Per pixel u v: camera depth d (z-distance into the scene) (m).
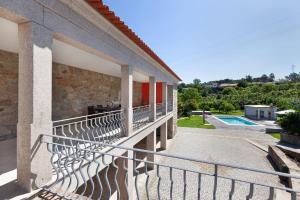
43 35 2.57
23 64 2.47
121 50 5.17
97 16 3.64
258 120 26.11
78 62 6.54
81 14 3.36
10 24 3.14
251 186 1.68
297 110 14.69
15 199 2.19
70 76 7.18
